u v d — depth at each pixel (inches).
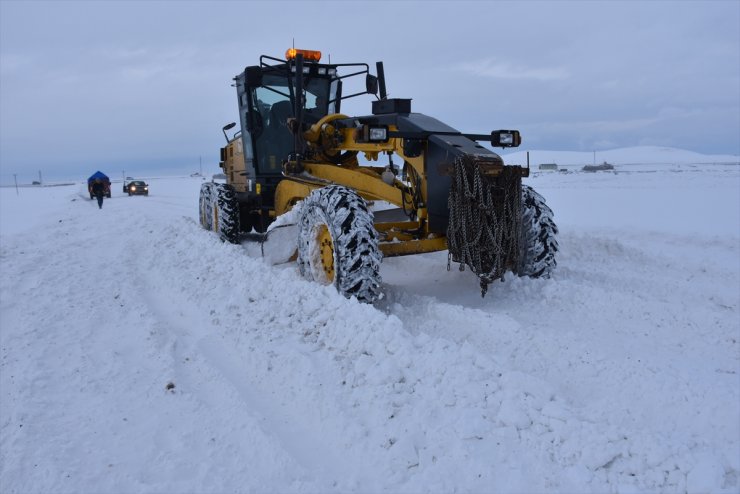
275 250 225.9
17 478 101.0
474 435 100.0
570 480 89.9
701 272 249.9
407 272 256.2
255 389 131.3
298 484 95.3
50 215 713.6
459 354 124.0
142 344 162.1
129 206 844.6
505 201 182.7
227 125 337.1
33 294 215.2
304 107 298.2
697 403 114.3
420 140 194.1
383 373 122.0
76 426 118.0
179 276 234.7
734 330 163.8
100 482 99.0
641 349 151.8
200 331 171.9
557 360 140.5
